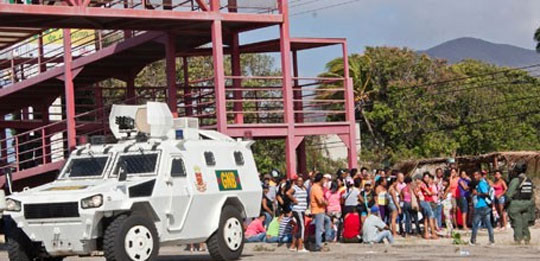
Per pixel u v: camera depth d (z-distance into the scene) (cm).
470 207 3098
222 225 2091
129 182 1902
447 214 3039
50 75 3791
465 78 7356
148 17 3098
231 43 3709
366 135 7375
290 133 3416
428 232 2855
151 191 1912
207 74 5947
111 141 2167
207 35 3525
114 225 1825
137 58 3806
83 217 1814
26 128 4462
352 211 2747
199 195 2025
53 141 3981
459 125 7244
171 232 1956
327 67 7394
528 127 7781
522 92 7981
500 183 3200
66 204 1830
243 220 2188
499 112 7488
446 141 7156
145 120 2069
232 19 3269
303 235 2492
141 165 1966
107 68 3894
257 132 3341
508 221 3269
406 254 2261
